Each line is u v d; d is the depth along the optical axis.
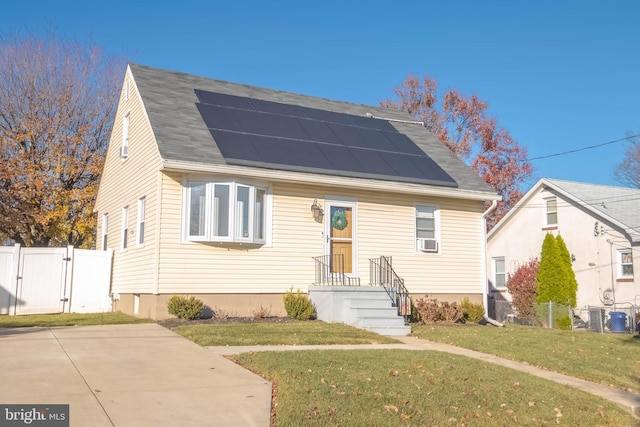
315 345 10.91
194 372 8.03
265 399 6.89
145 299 14.30
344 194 16.22
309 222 15.58
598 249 24.36
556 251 22.83
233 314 14.32
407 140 19.45
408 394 7.50
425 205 17.55
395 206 16.98
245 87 19.31
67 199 25.41
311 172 14.93
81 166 26.69
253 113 17.08
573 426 7.20
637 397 8.54
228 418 6.18
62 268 17.38
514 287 24.84
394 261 16.73
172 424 5.89
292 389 7.25
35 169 25.62
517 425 7.03
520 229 28.20
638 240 22.53
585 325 22.41
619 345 12.85
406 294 15.30
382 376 8.23
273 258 14.97
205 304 13.99
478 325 16.39
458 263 17.81
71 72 29.34
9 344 9.75
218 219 14.12
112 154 19.47
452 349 11.55
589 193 26.25
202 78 18.67
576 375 9.80
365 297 14.59
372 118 20.53
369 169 16.12
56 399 6.42
